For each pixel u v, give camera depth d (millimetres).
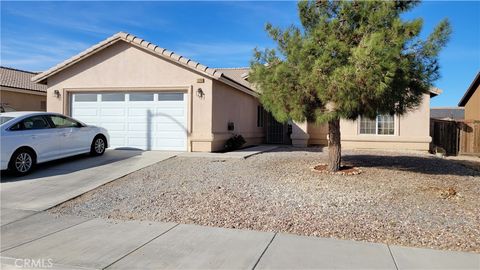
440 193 8031
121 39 14953
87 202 7891
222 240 5578
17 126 10586
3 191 8852
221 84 15633
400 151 17609
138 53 15055
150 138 15086
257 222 6355
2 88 20750
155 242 5547
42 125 11375
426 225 6105
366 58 7918
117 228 6211
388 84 8211
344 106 8734
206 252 5145
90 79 15453
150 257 5012
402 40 8508
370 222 6266
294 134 19469
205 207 7223
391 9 9016
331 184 8977
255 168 11188
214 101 14789
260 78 9852
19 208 7535
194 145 14672
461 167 12500
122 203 7703
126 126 15289
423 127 17859
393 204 7285
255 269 4598
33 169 11102
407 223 6203
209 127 14508
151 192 8430
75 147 12352
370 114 9438
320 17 9578
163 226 6258
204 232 5934
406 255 4957
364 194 8016
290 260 4836
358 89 8273
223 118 15906
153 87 14891
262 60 10016
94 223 6516
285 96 9445
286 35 9703
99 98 15547
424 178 9852
